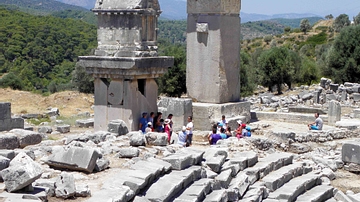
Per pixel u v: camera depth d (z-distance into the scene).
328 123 24.77
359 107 35.00
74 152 11.13
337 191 14.72
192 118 21.02
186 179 11.23
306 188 14.41
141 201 9.52
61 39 86.12
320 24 128.62
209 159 13.42
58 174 10.70
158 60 18.72
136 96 18.41
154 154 12.80
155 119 18.75
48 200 9.03
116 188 9.56
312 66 58.47
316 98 38.56
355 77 48.69
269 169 14.49
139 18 18.08
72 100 43.16
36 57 78.00
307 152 18.61
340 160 17.20
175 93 41.25
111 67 18.08
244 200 12.13
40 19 96.00
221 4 21.05
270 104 37.72
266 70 54.00
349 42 49.19
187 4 21.97
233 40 22.03
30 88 58.78
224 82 21.73
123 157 12.65
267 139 17.59
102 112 18.84
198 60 21.86
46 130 23.62
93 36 94.12
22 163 8.95
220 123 19.09
